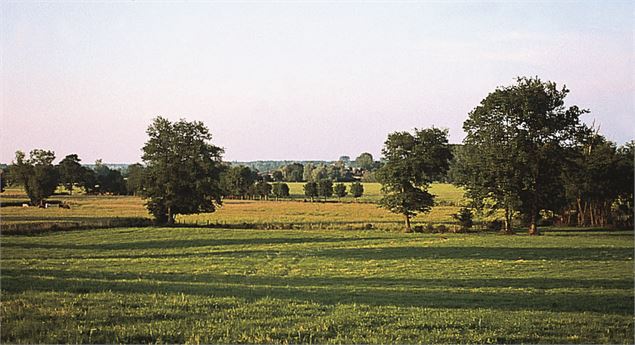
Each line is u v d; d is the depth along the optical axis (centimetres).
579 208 7831
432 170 7744
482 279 3203
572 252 4731
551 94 7000
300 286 2822
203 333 1619
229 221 8488
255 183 14438
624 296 2539
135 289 2398
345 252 4859
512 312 2072
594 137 7669
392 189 7644
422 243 5619
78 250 4994
